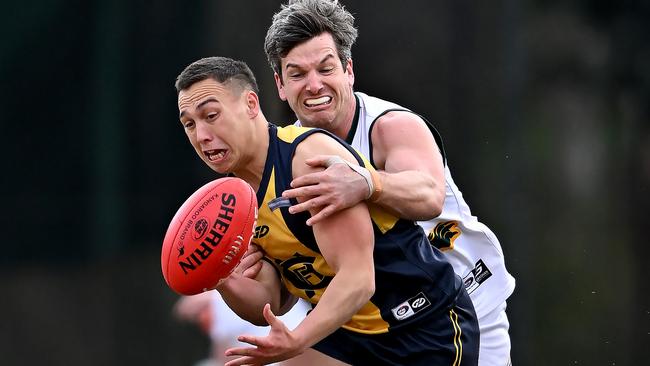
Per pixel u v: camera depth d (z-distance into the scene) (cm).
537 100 4031
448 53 3838
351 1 3778
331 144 1332
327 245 1289
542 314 3753
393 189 1356
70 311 3597
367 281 1281
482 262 1714
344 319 1274
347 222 1284
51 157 3675
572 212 3953
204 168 3719
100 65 3725
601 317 3784
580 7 4222
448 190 1666
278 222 1334
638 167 4103
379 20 3803
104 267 3634
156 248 3672
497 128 3847
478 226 1711
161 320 3566
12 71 3697
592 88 4159
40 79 3709
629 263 3944
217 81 1312
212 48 3775
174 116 3744
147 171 3703
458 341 1425
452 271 1441
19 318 3591
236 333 2088
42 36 3712
